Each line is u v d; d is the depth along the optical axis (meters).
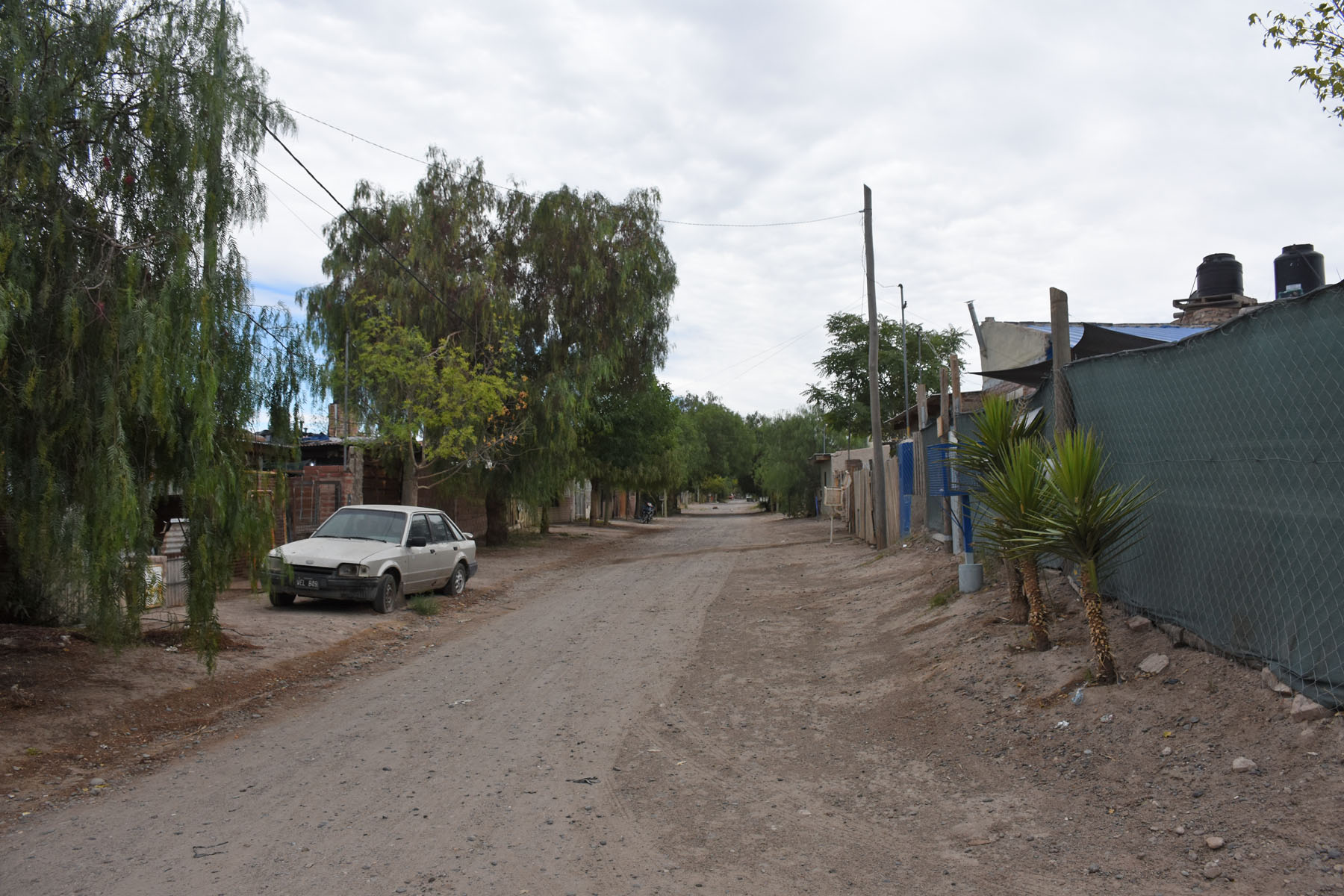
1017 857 3.99
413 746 6.25
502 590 16.62
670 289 28.31
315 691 8.24
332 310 23.94
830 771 5.49
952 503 13.59
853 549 22.48
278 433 8.37
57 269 6.59
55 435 6.36
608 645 10.18
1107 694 5.44
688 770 5.57
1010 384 15.38
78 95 6.71
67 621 9.22
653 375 30.06
